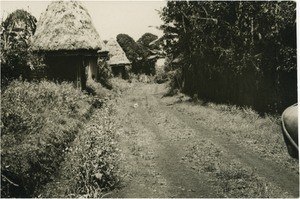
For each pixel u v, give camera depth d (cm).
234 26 1525
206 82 1920
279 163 825
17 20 1418
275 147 935
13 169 629
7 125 781
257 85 1422
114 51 4162
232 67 1582
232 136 1078
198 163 845
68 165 772
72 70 1714
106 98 1888
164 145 1031
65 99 1226
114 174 726
